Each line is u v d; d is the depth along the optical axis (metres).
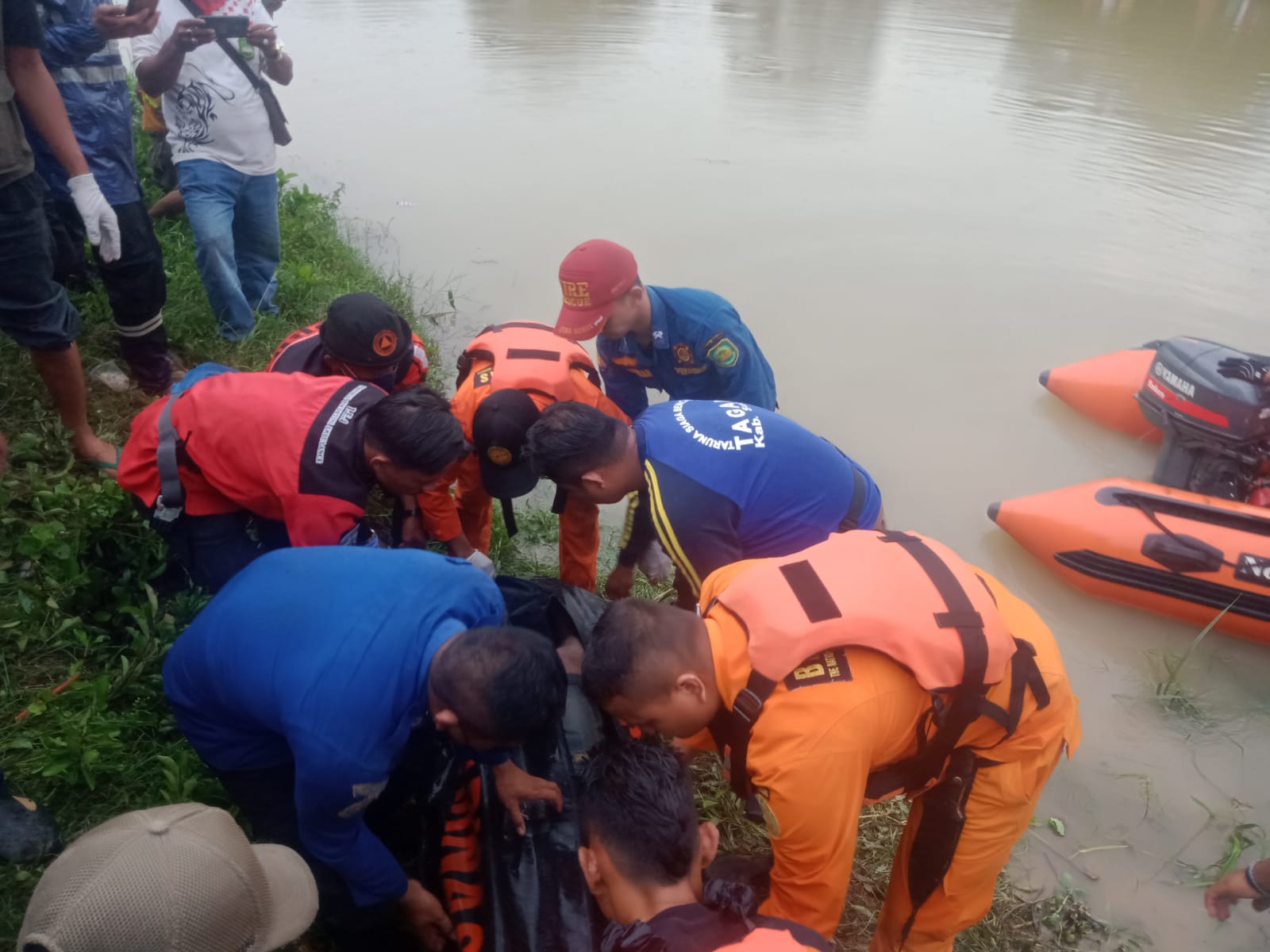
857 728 1.90
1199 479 4.01
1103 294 6.07
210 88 4.08
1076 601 3.79
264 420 2.57
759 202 7.22
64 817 2.33
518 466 2.89
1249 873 2.42
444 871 2.35
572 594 2.96
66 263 4.09
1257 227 7.15
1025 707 2.10
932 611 1.97
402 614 1.97
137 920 1.49
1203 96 10.62
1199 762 3.12
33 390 3.57
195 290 4.63
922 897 2.28
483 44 11.62
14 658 2.65
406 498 3.40
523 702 1.81
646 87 10.21
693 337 3.48
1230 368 3.92
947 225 6.98
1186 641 3.62
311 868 2.16
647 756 1.72
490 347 3.26
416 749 2.49
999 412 4.88
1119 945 2.60
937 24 13.99
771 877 2.16
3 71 2.77
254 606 2.03
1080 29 13.80
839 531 2.70
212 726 2.12
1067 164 8.37
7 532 2.98
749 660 1.96
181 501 2.69
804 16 14.40
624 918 1.64
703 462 2.54
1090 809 2.96
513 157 7.92
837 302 5.81
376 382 3.20
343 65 10.39
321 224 6.05
